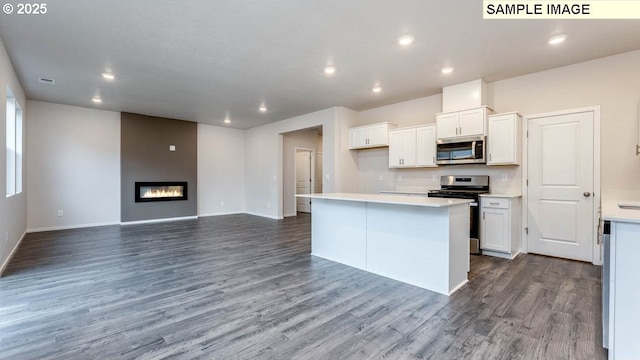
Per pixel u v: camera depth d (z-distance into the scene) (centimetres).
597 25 282
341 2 247
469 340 196
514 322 220
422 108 533
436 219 281
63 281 302
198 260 380
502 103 434
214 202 813
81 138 607
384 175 591
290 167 823
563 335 202
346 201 365
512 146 400
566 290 281
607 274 178
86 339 196
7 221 361
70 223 596
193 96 525
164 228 608
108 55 352
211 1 246
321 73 412
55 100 554
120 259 382
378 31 296
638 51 336
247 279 311
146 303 252
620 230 167
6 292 273
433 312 237
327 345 190
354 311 238
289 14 265
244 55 353
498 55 351
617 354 168
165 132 711
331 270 343
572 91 378
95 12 261
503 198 391
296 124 696
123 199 652
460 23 280
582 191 371
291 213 824
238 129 863
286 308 243
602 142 357
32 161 554
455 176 479
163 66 386
